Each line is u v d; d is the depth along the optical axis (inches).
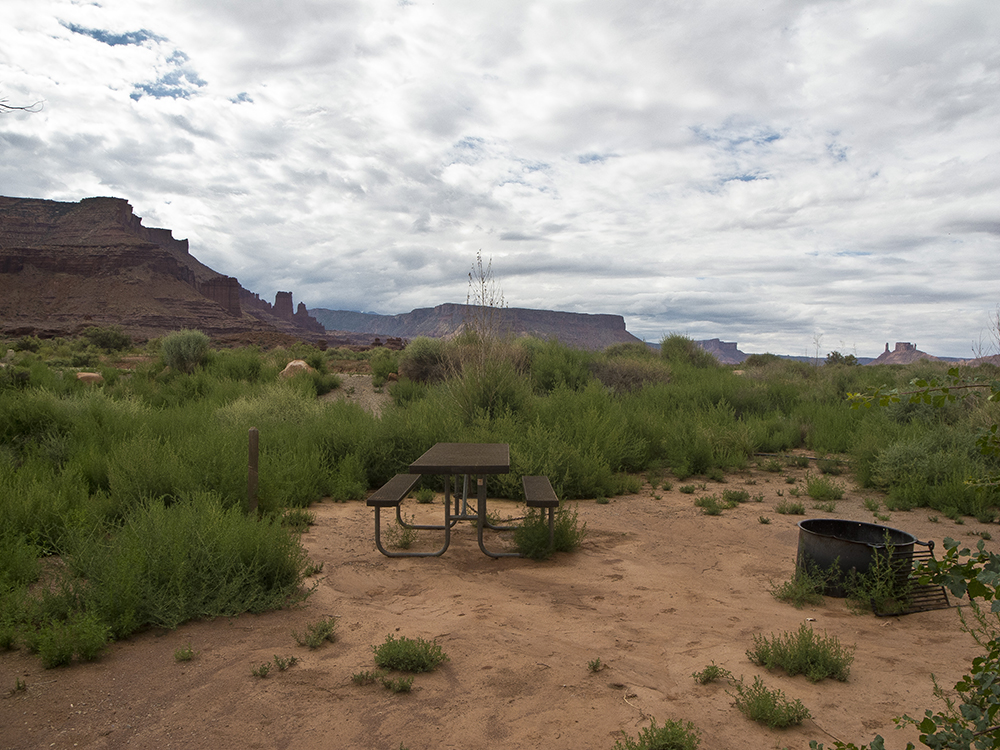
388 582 198.8
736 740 108.7
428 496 322.3
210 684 127.6
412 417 405.4
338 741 107.6
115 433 369.4
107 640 146.5
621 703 121.6
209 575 173.0
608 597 186.7
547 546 230.2
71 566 180.1
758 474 406.9
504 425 393.7
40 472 274.4
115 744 106.1
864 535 203.9
